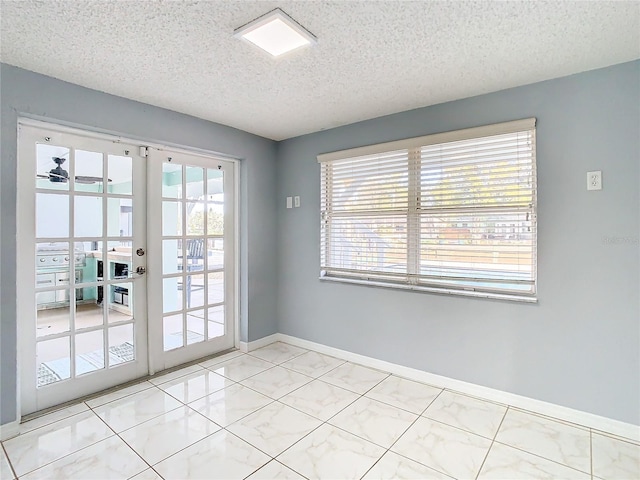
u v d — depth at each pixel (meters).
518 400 2.39
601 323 2.12
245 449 1.93
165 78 2.26
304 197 3.56
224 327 3.50
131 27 1.70
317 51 1.93
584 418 2.17
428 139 2.72
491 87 2.39
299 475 1.73
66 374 2.46
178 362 3.10
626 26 1.68
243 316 3.53
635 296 2.03
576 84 2.18
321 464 1.81
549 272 2.27
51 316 2.39
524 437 2.05
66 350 2.45
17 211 2.19
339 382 2.79
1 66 2.02
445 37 1.79
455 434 2.08
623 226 2.05
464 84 2.35
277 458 1.86
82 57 1.98
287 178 3.71
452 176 2.66
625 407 2.06
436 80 2.29
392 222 2.98
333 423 2.19
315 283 3.49
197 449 1.93
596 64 2.07
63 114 2.27
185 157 3.10
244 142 3.43
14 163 2.07
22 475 1.72
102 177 2.61
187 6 1.54
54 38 1.78
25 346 2.27
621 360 2.07
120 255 2.72
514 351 2.40
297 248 3.63
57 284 2.41
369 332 3.10
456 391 2.63
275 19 1.62
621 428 2.07
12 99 2.06
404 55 1.97
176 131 2.87
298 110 2.85
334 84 2.35
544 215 2.28
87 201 2.54
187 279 3.18
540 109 2.29
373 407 2.39
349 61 2.04
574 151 2.18
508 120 2.40
